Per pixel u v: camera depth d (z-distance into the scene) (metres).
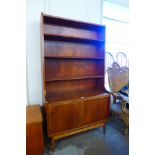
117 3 2.85
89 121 2.05
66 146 1.92
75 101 1.88
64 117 1.83
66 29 2.26
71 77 2.19
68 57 2.10
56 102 1.76
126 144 1.98
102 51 2.42
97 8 2.55
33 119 1.61
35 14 2.05
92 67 2.58
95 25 2.25
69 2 2.27
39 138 1.61
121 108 2.20
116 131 2.32
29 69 2.10
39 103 2.20
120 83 2.43
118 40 3.13
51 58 2.18
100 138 2.12
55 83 2.26
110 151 1.83
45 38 2.07
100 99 2.10
